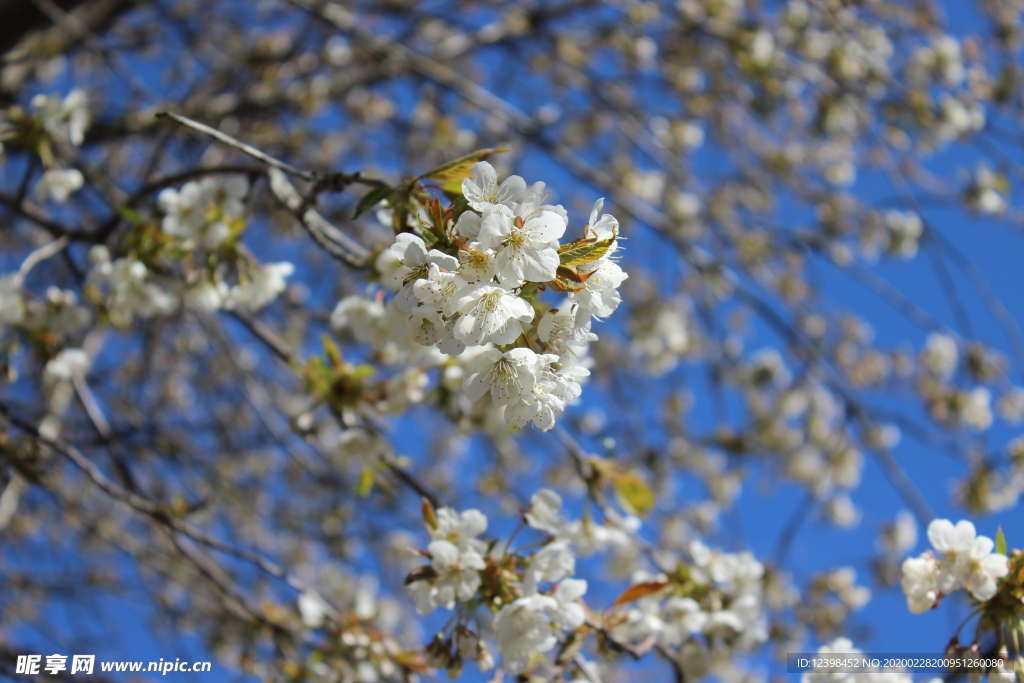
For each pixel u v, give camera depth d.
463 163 2.43
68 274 6.34
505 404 2.18
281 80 6.89
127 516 6.33
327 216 6.23
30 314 3.90
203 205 3.42
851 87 6.82
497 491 6.29
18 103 6.35
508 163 7.40
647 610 3.58
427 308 2.05
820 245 6.39
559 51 7.17
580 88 7.38
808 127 7.58
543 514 2.99
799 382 7.15
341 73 7.06
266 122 6.93
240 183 3.43
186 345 6.45
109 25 6.95
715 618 3.60
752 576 3.75
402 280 2.10
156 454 5.75
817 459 7.13
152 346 6.38
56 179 3.99
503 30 7.20
